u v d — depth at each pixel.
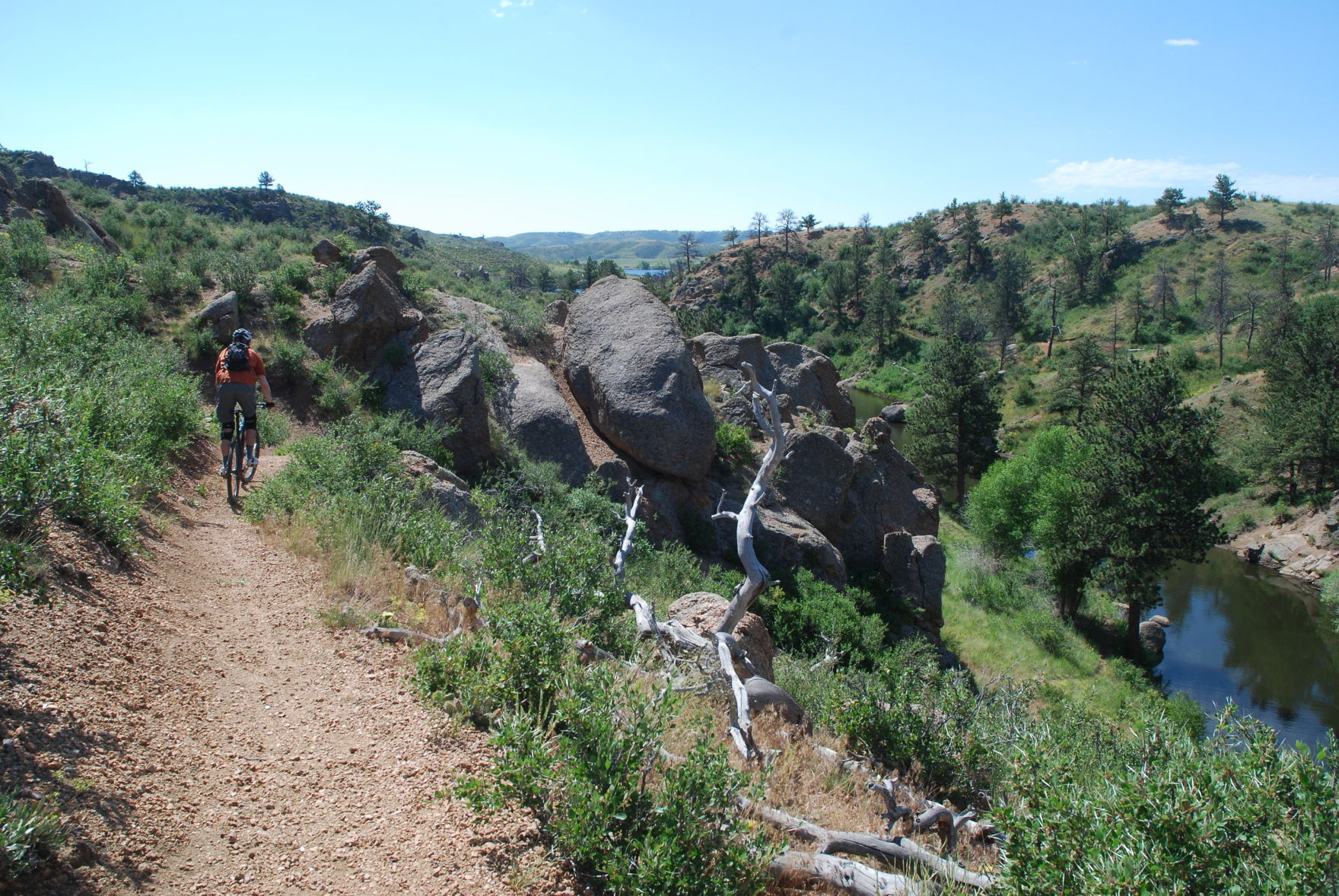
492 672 5.28
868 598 19.20
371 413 16.95
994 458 49.97
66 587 5.17
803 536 19.64
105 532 6.16
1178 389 31.88
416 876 3.53
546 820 4.09
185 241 26.45
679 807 3.95
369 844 3.69
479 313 22.12
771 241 173.25
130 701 4.34
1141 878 3.44
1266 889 3.41
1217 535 29.58
